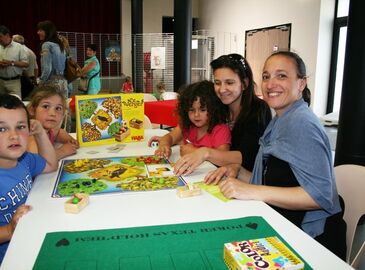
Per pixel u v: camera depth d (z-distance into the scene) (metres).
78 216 0.93
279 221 0.92
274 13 5.28
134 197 1.06
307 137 1.12
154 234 0.82
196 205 1.01
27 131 1.15
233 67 1.56
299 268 0.67
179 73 4.52
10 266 0.70
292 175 1.17
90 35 7.24
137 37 6.57
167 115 3.50
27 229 0.85
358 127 2.00
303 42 4.73
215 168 1.39
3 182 1.11
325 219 1.17
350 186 1.33
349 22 1.97
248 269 0.64
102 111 1.78
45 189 1.13
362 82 1.95
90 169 1.33
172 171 1.32
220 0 6.85
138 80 6.68
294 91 1.23
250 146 1.52
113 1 7.32
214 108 1.61
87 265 0.69
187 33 4.42
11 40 4.51
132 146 1.76
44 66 3.91
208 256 0.73
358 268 1.31
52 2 6.89
